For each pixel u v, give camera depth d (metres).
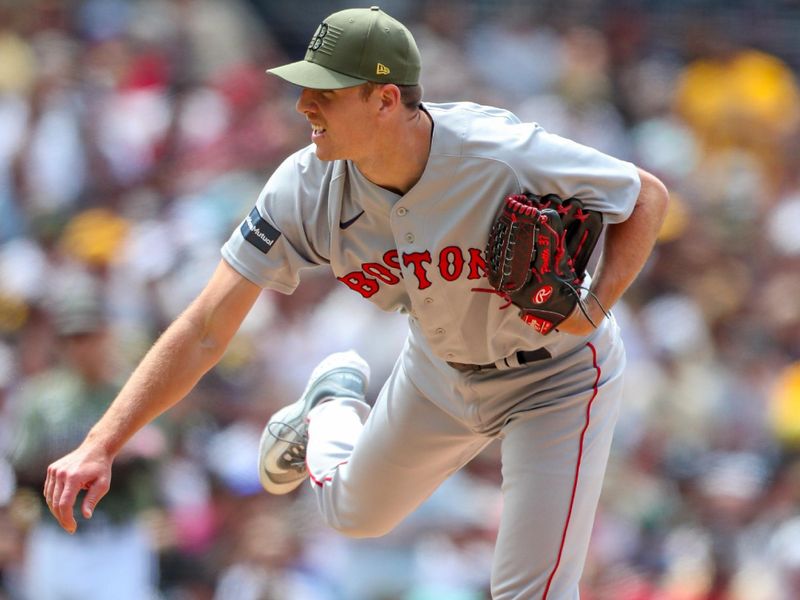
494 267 11.52
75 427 21.89
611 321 13.15
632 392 29.80
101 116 36.41
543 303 11.55
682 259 34.91
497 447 26.89
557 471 12.52
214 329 12.69
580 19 44.78
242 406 27.11
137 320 28.55
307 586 24.31
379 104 11.41
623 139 41.84
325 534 25.06
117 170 35.44
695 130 43.09
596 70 43.06
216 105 38.22
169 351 12.57
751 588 25.50
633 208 12.00
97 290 26.77
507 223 11.38
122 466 22.08
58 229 32.25
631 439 29.11
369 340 29.02
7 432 26.72
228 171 35.69
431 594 24.92
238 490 25.02
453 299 12.30
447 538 25.52
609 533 26.42
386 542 25.20
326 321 29.52
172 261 30.64
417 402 13.45
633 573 25.91
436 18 43.12
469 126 11.73
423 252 12.02
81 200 34.38
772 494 27.33
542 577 12.46
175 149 36.72
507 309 12.31
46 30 39.44
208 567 24.03
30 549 21.95
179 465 25.19
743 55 44.81
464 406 13.16
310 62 11.41
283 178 12.51
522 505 12.52
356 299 30.08
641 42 44.88
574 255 11.79
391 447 13.59
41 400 22.12
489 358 12.74
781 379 31.81
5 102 35.66
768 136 43.31
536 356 12.66
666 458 29.19
